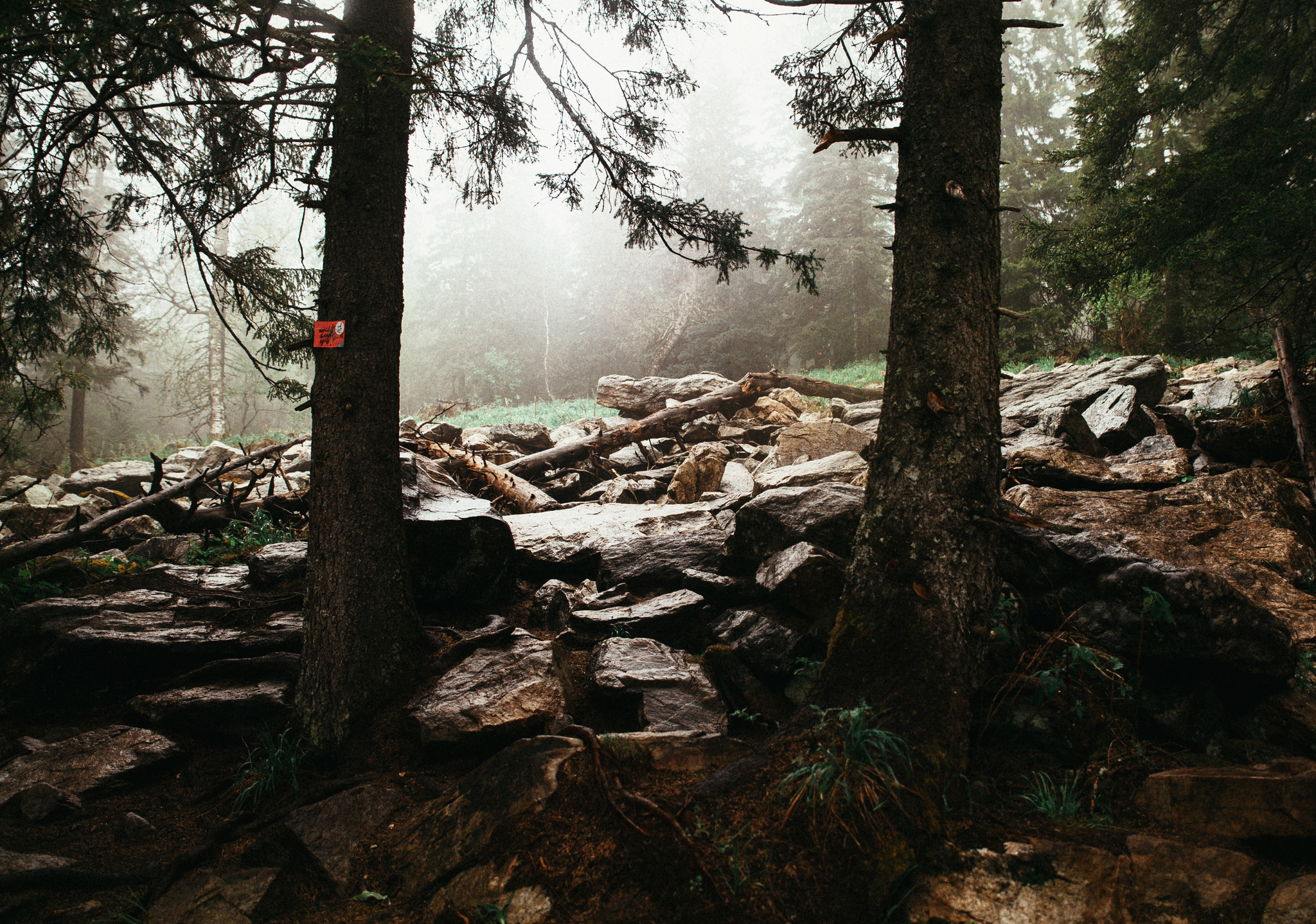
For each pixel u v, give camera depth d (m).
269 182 5.44
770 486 7.30
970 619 3.20
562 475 11.19
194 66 4.07
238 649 4.78
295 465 12.69
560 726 3.79
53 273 6.40
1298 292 9.74
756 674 4.36
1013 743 3.40
